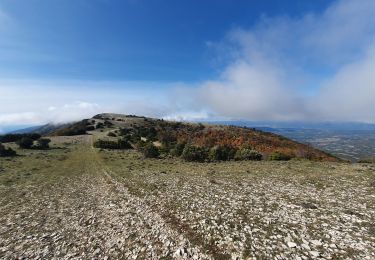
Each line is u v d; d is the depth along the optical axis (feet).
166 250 39.17
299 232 42.60
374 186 73.67
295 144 341.82
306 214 51.34
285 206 57.36
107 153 212.64
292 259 34.22
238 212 54.29
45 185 102.47
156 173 118.93
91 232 49.49
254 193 71.41
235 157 171.53
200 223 48.73
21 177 119.85
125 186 90.89
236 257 35.42
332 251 35.73
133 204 66.59
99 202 72.74
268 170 114.21
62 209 67.97
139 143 262.67
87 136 360.28
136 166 144.97
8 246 45.34
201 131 424.87
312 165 126.72
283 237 40.93
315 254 35.09
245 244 39.04
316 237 40.42
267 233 42.78
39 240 47.24
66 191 91.04
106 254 39.81
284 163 140.26
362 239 38.99
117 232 48.08
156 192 77.87
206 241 40.91
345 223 45.68
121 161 168.25
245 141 320.50
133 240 43.83
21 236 49.83
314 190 72.23
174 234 44.55
